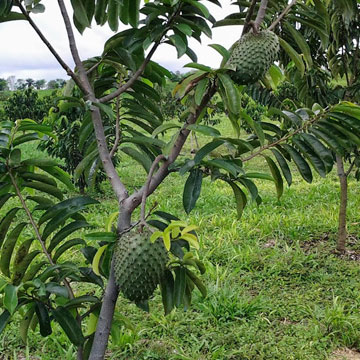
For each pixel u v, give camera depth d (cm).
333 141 168
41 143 791
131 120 192
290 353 313
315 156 171
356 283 418
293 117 173
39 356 313
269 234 556
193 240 127
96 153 169
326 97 445
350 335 328
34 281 132
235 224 573
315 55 450
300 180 877
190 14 157
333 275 439
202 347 325
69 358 300
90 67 180
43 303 148
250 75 135
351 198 705
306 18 167
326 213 618
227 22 167
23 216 661
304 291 409
